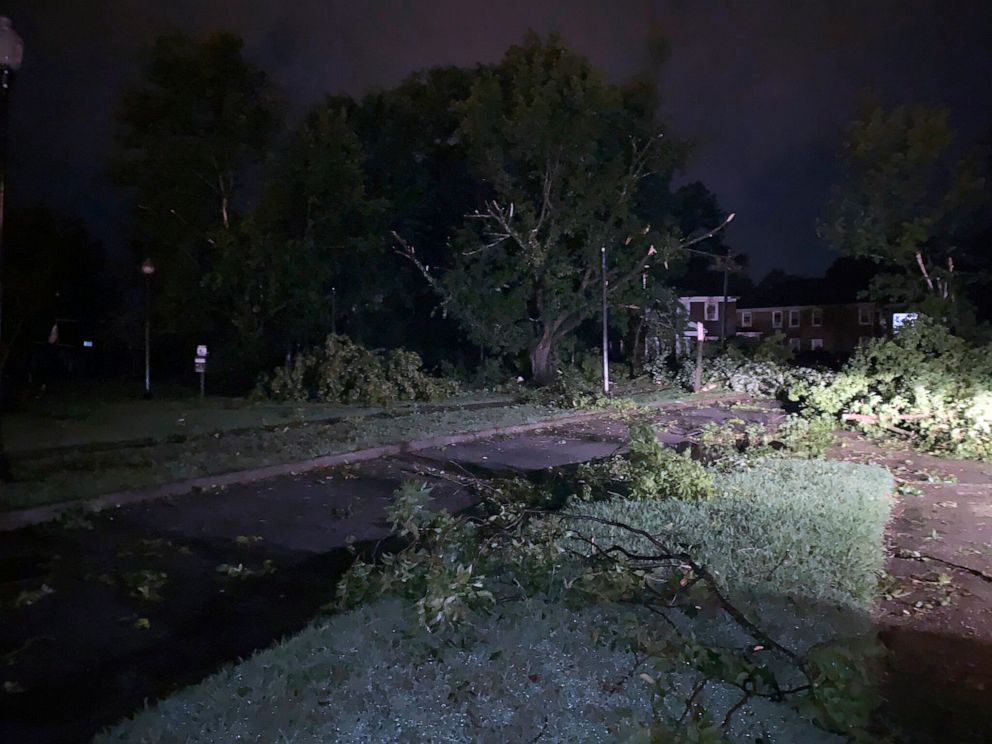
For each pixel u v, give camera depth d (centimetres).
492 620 561
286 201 2806
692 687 468
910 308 2559
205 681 502
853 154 2508
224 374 2934
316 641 546
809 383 2517
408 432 1670
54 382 3209
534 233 2902
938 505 1119
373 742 412
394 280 3338
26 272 2648
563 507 1039
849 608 642
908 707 522
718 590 586
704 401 2662
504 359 3566
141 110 2702
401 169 3297
